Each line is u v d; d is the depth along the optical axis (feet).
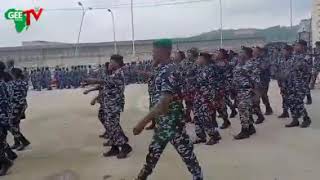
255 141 19.52
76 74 79.05
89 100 44.06
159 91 11.66
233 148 18.48
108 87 17.60
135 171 15.92
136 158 17.80
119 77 17.60
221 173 15.17
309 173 14.71
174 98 11.78
